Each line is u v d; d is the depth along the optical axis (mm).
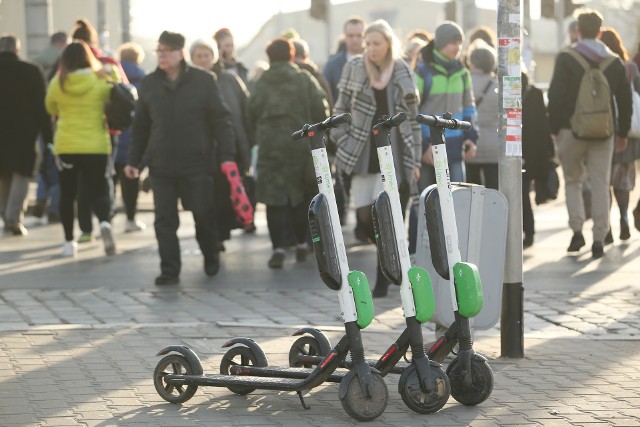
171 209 20656
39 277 21391
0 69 27141
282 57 22406
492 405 12234
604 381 13258
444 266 12242
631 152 25375
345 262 11695
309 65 24969
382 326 16609
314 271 22250
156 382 12375
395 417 11812
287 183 22391
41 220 30625
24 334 15797
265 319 17375
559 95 23141
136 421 11586
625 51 25344
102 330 16109
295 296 19453
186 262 23422
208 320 17266
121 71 26203
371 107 18734
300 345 13422
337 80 25797
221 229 24719
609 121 22812
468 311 12133
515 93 14547
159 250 20641
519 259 14516
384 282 19094
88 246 25719
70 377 13367
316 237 11633
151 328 16328
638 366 14023
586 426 11414
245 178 27000
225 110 20734
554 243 25609
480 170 24016
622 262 22859
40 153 30625
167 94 20469
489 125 23656
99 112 23859
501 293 14297
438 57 20578
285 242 25422
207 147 20703
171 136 20484
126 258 23859
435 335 15391
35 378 13312
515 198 14531
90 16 71125
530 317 17469
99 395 12578
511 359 14438
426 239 14219
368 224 19203
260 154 22422
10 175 28359
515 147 14562
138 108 20703
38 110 26766
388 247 11852
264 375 12469
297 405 12273
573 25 24922
